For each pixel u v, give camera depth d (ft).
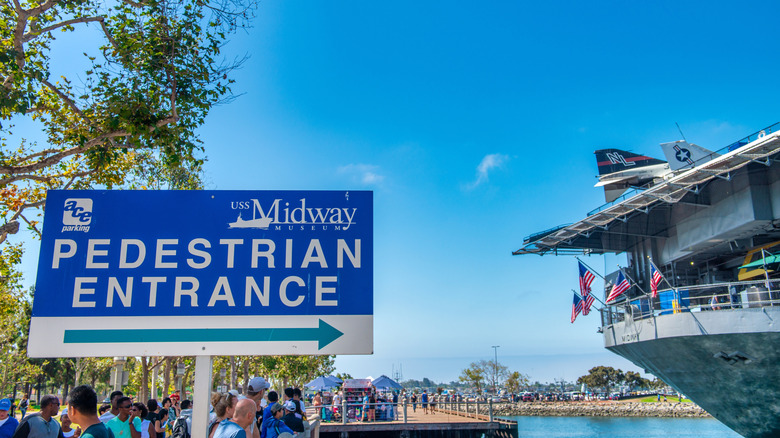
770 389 71.31
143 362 83.10
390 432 71.72
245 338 15.79
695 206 92.94
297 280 16.24
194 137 43.24
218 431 14.71
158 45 38.68
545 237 108.47
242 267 16.22
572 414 302.04
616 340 92.07
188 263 16.14
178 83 39.81
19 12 37.65
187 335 15.70
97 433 14.08
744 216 81.00
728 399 77.30
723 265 101.19
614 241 112.68
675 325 76.18
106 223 16.21
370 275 16.42
